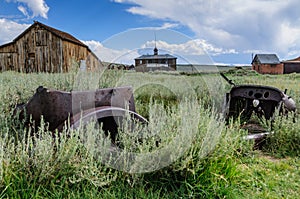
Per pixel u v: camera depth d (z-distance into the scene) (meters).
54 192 1.76
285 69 32.47
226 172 2.23
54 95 2.40
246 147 3.05
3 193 1.65
